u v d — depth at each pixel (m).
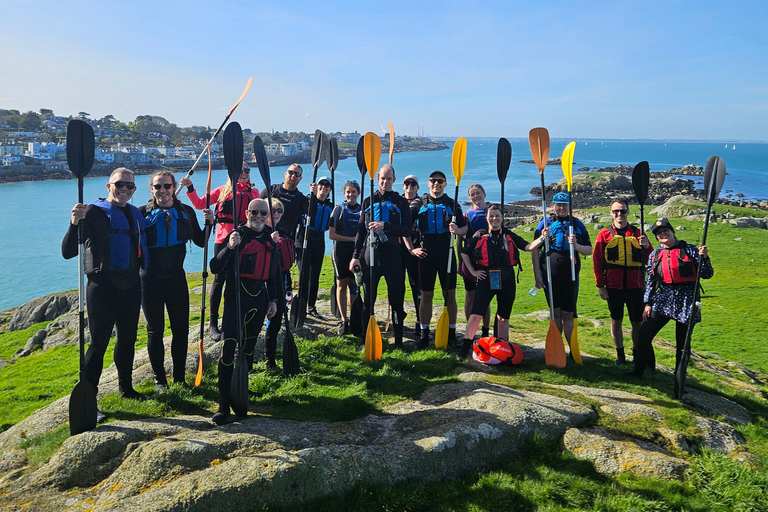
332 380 6.29
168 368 6.37
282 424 4.93
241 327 5.07
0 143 170.88
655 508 4.21
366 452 4.46
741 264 28.78
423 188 86.88
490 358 6.84
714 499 4.41
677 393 6.11
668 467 4.71
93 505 3.88
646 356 6.58
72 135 4.80
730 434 5.45
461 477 4.61
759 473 4.66
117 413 5.05
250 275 5.35
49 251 57.41
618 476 4.62
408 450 4.57
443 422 5.09
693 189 84.12
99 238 4.96
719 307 20.91
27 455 4.70
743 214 46.19
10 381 14.27
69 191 117.00
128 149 187.25
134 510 3.66
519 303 21.38
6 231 69.06
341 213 7.86
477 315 6.94
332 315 9.38
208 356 6.61
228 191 7.43
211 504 3.81
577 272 7.10
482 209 7.78
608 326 10.94
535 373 6.64
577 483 4.47
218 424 4.87
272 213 6.45
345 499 4.14
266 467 4.08
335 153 8.55
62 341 19.27
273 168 191.75
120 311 5.12
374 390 6.08
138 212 5.30
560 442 5.07
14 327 25.12
